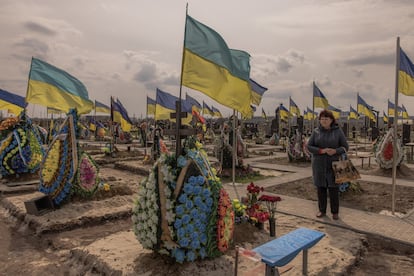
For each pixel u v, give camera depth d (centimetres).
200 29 531
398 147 1272
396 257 502
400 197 867
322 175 647
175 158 427
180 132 427
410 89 718
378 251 526
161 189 408
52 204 711
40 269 467
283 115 3100
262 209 582
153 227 410
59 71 856
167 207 397
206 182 422
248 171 1233
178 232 395
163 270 405
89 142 3027
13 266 480
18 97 1289
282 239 385
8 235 617
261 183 1072
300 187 1004
